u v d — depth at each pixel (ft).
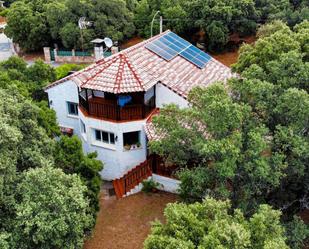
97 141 93.09
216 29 178.70
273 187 60.70
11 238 47.62
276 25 111.45
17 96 63.36
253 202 59.31
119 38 202.28
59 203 48.96
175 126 60.54
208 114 56.03
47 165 53.83
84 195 66.23
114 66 88.63
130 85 82.48
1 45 246.27
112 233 75.10
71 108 103.35
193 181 57.98
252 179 56.34
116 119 86.53
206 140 56.44
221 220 42.22
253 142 54.24
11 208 49.21
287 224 58.13
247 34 191.21
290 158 58.65
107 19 201.67
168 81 90.89
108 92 81.82
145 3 213.05
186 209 46.29
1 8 322.34
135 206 83.10
